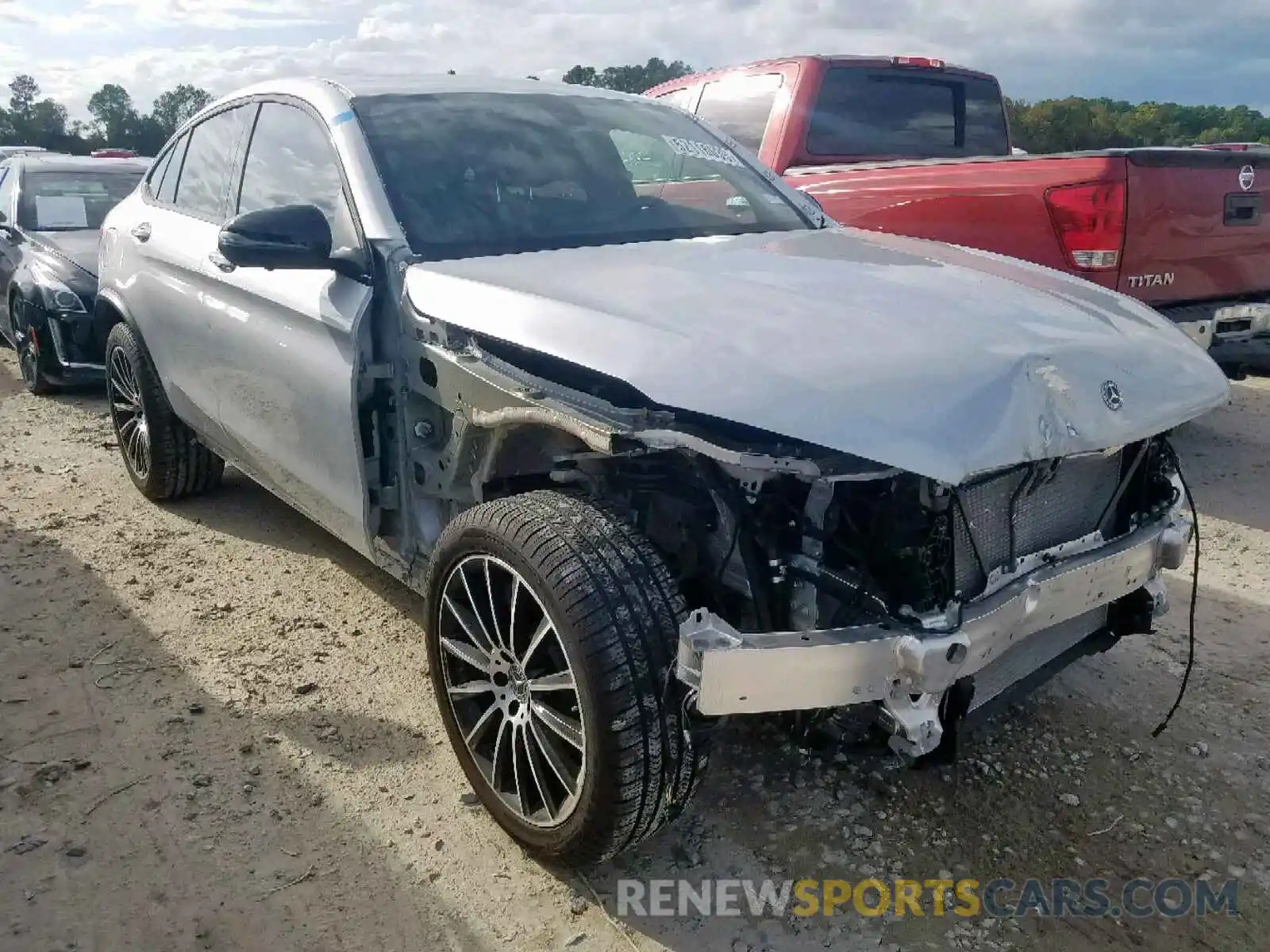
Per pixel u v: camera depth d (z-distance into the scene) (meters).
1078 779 3.03
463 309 2.79
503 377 2.65
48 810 2.84
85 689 3.44
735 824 2.84
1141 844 2.77
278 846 2.72
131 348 4.76
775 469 2.19
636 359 2.35
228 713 3.32
